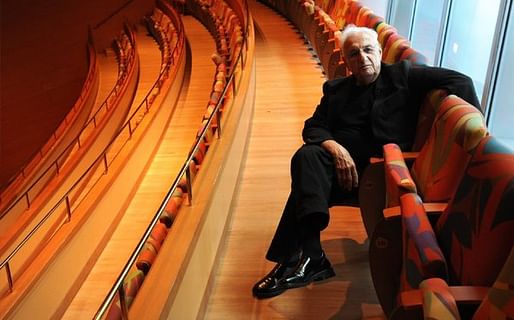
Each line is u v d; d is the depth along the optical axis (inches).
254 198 65.2
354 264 49.8
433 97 44.7
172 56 157.2
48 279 70.5
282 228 45.5
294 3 165.2
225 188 57.9
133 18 257.1
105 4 247.6
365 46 47.6
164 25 218.8
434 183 36.2
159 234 47.0
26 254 89.6
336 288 46.4
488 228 25.8
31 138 223.3
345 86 50.2
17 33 225.1
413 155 43.4
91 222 80.7
